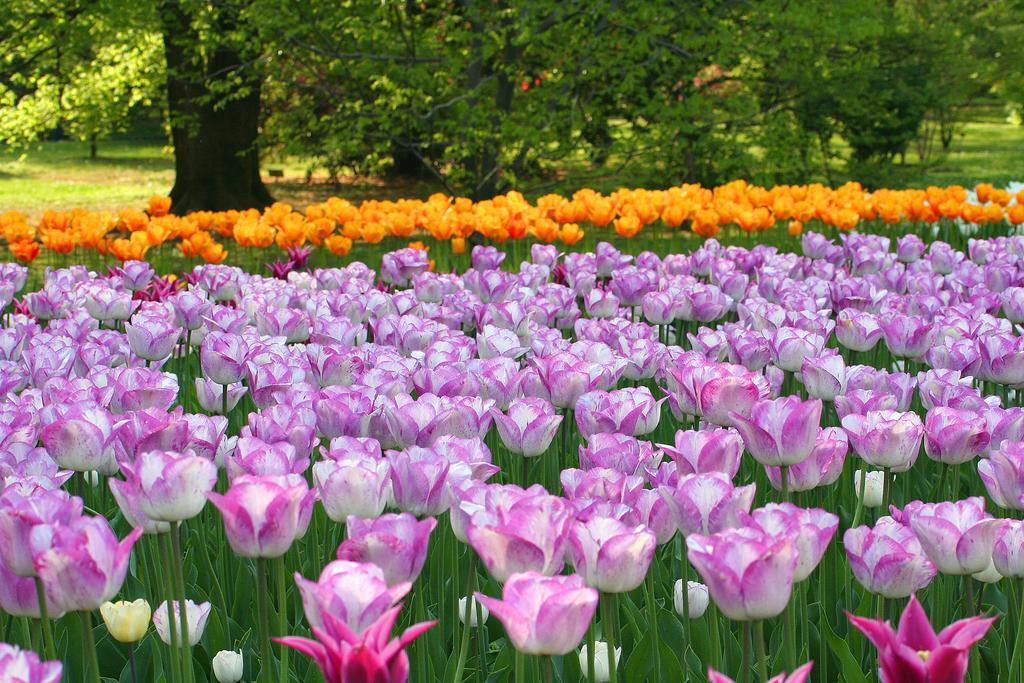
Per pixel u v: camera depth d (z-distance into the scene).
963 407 3.35
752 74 18.44
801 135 18.31
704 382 3.02
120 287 6.31
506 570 1.97
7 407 3.19
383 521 2.05
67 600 1.95
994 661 2.99
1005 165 31.84
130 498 2.35
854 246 8.03
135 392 3.27
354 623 1.74
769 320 4.88
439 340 4.30
